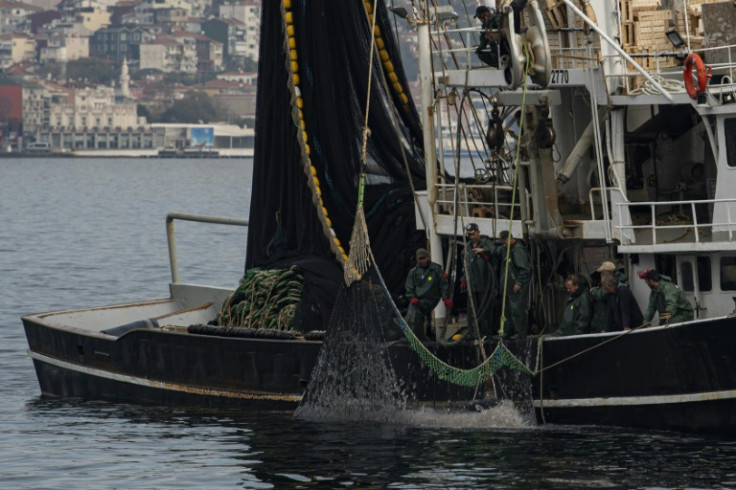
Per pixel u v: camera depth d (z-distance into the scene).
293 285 85.38
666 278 67.00
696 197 74.00
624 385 67.50
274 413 77.50
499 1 77.44
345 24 88.75
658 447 65.69
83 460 69.00
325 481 62.75
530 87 75.81
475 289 72.56
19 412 83.12
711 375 64.69
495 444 67.75
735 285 68.00
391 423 73.94
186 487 62.97
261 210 92.50
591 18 70.44
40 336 91.88
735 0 69.50
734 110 66.25
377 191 87.88
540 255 74.69
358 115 89.12
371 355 74.38
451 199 81.81
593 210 71.06
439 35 79.25
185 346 81.25
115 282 170.12
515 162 72.50
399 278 84.75
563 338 69.12
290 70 87.69
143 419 78.75
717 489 58.88
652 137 74.06
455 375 72.00
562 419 70.06
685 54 69.75
